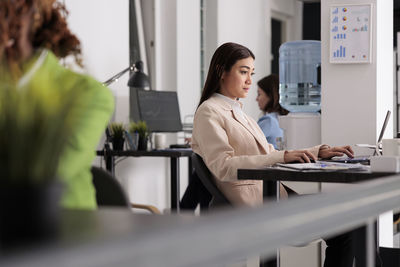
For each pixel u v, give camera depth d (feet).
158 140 15.29
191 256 1.34
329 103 11.94
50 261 1.16
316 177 6.41
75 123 3.08
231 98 9.09
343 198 1.93
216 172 8.10
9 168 1.86
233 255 1.43
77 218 2.61
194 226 1.40
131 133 14.65
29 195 1.90
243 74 9.00
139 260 1.25
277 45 28.17
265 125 13.12
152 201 17.89
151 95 15.76
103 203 4.44
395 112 24.54
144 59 18.71
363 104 11.74
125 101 16.65
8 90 1.90
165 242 1.31
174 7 19.71
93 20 15.56
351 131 11.82
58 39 3.22
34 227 1.92
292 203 1.71
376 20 11.65
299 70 13.04
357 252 5.00
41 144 1.85
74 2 14.89
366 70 11.72
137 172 17.17
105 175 4.49
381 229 11.92
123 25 16.70
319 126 12.17
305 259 10.00
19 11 2.80
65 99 1.91
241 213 1.54
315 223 1.72
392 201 2.28
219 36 22.47
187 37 20.35
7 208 1.89
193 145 8.64
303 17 28.99
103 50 15.92
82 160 3.12
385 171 6.23
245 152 8.60
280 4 27.30
